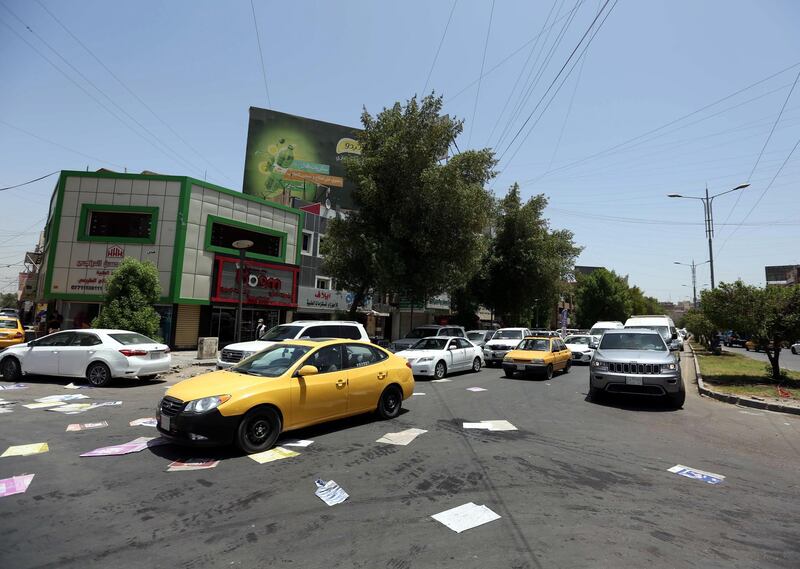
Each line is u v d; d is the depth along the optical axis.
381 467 5.23
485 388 12.05
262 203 24.30
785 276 67.31
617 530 3.76
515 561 3.22
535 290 31.61
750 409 9.48
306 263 27.86
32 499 4.17
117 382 11.44
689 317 34.47
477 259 20.75
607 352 10.34
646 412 8.99
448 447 6.12
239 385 5.79
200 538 3.50
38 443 5.91
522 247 30.75
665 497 4.52
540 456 5.80
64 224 20.00
